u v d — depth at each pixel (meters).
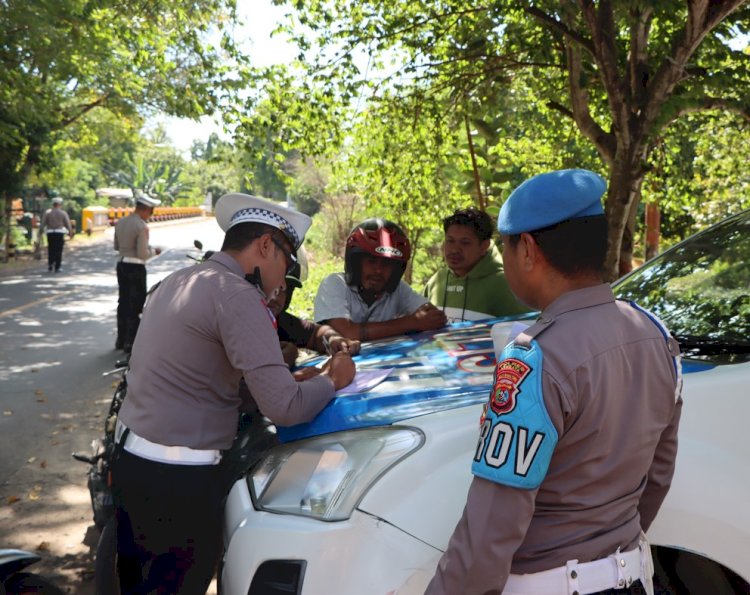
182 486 2.50
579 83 7.13
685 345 2.51
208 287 2.50
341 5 8.03
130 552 2.59
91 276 19.20
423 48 8.17
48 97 16.66
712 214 12.44
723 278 2.92
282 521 2.10
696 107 6.59
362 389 2.50
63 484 4.84
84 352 9.12
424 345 3.01
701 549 2.10
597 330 1.69
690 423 2.14
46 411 6.48
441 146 9.11
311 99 8.18
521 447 1.60
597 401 1.64
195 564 2.62
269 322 2.48
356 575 1.95
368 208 9.88
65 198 38.03
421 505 1.99
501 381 1.66
